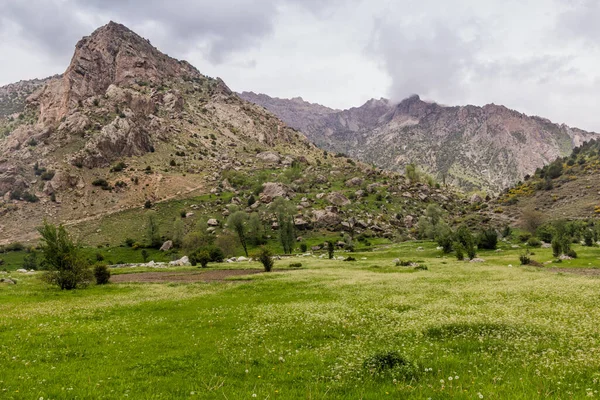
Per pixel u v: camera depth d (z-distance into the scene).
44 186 185.00
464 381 10.21
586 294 26.42
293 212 145.12
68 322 22.83
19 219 165.62
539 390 9.02
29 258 114.81
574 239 102.81
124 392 10.65
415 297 28.64
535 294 27.45
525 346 13.73
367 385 10.30
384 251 103.31
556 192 185.88
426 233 136.50
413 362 11.97
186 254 119.44
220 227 162.00
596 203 156.75
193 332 19.62
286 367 12.82
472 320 18.08
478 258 72.50
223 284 45.59
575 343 13.87
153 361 14.09
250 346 16.05
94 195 187.38
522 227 145.00
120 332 19.98
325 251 124.94
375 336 16.80
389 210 186.75
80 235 152.12
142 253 125.94
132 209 180.38
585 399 8.32
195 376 12.21
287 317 22.52
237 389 10.52
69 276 44.53
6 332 19.66
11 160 199.38
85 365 13.70
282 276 51.75
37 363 14.00
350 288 36.38
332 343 16.08
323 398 9.51
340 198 190.62
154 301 32.44
